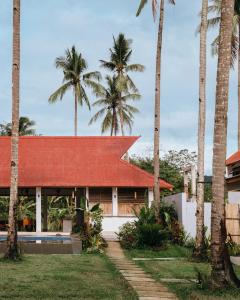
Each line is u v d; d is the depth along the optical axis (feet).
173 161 185.26
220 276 42.52
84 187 110.83
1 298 38.06
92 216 86.79
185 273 55.06
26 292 40.52
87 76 193.36
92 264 61.36
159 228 81.30
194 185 91.81
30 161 116.47
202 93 70.69
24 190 119.03
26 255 68.85
